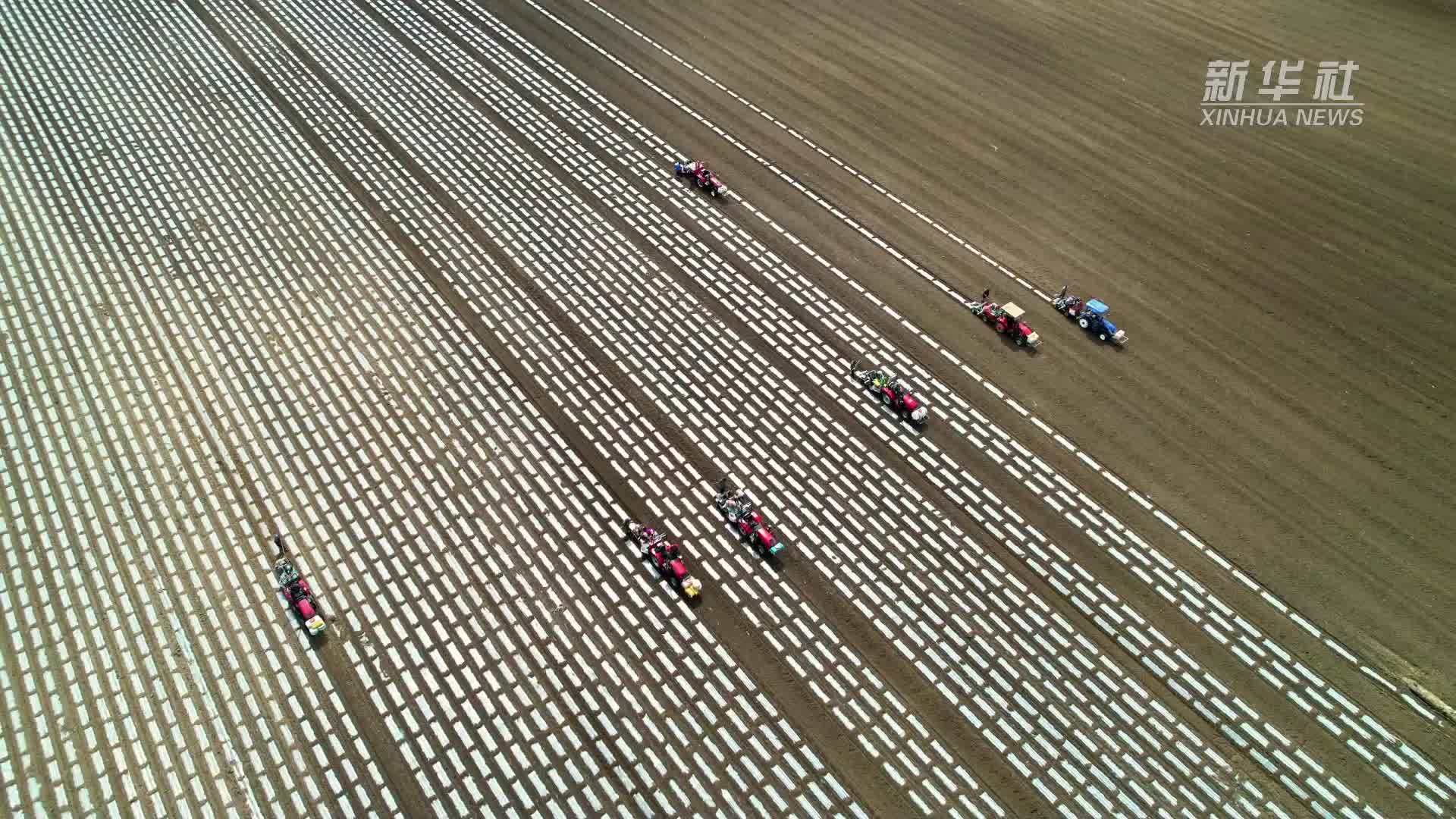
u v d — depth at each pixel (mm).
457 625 33031
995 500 36188
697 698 30906
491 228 48594
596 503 36656
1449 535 34344
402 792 28875
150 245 47812
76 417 39969
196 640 32719
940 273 45344
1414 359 40594
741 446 38438
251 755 29766
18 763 29562
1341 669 30953
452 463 38219
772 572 34188
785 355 41969
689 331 43188
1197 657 31469
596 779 29047
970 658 31672
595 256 46906
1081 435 38156
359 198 50438
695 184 50531
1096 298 43812
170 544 35562
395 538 35656
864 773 29047
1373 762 28812
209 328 43688
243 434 39438
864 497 36438
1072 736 29719
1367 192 48906
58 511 36625
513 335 43281
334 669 31906
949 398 39812
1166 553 34250
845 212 48750
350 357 42438
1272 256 45500
